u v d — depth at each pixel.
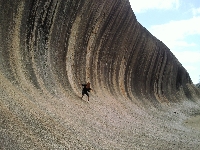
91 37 35.72
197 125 37.72
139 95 47.31
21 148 9.94
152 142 19.55
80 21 32.78
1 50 19.58
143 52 52.09
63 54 29.25
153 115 35.50
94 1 34.81
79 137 14.65
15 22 22.14
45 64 24.70
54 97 20.77
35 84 20.42
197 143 23.52
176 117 43.03
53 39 27.67
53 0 26.81
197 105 76.69
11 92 15.41
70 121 16.86
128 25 45.28
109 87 37.53
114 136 17.91
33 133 11.95
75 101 23.17
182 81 79.69
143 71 52.78
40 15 25.30
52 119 15.27
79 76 31.41
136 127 23.34
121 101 35.22
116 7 40.81
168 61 66.31
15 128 11.26
